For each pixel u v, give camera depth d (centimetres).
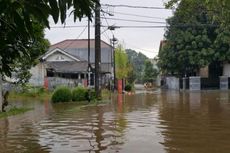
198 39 5456
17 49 428
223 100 2920
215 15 2355
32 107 2377
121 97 3638
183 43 5641
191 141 1039
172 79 7319
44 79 4559
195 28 5516
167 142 1020
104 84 5812
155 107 2281
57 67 5372
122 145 975
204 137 1105
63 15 350
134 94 4384
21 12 354
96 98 3039
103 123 1468
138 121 1524
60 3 347
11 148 963
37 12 349
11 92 3600
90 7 371
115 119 1609
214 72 5928
